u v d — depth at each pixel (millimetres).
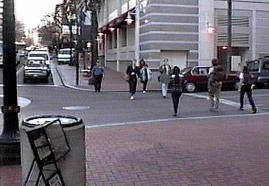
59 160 4863
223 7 35594
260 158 8914
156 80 33344
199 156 9047
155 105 19453
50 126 4812
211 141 10711
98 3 46562
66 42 84312
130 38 40812
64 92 25953
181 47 34062
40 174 4828
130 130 12367
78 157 4996
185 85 26922
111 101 21250
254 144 10367
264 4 37000
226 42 35750
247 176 7547
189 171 7848
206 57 34594
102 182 7113
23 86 29688
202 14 34406
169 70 22859
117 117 15586
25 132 4930
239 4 36344
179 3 33844
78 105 19594
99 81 26516
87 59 62344
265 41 37281
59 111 17406
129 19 36406
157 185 6969
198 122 14203
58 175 4855
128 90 27453
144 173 7691
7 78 8109
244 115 16188
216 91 17312
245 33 36625
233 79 27812
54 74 39969
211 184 7051
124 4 43094
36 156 4801
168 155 9117
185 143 10430
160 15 33562
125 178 7367
